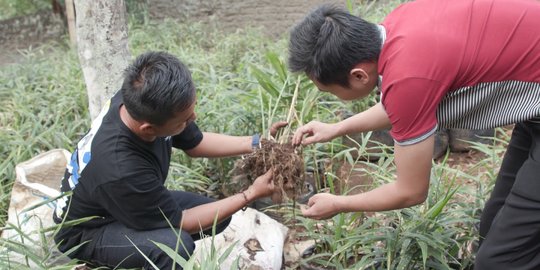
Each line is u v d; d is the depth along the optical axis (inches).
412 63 72.7
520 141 93.4
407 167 78.0
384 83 75.1
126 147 90.6
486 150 126.8
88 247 100.0
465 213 109.4
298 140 100.3
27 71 241.9
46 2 405.4
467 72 75.1
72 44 305.7
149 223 94.0
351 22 75.5
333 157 134.3
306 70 79.0
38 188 117.7
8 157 142.3
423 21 75.5
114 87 150.9
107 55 149.0
